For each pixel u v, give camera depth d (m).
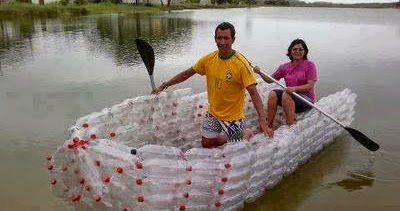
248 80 4.25
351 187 4.73
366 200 4.44
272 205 4.31
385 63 12.27
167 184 3.51
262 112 4.37
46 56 13.41
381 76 10.34
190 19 33.34
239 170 3.98
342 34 21.41
